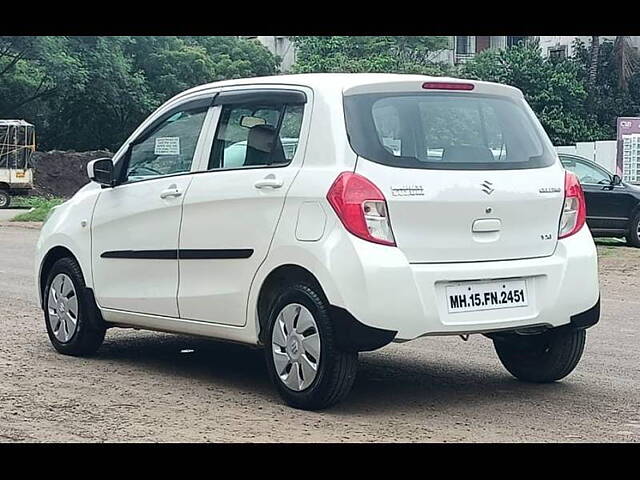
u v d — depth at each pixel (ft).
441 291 21.58
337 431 20.80
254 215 22.80
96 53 147.95
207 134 24.85
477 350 30.19
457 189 21.90
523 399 23.97
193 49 159.84
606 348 31.09
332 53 150.41
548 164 23.68
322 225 21.44
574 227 23.67
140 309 25.96
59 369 26.58
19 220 94.79
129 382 25.13
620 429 21.42
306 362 21.90
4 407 22.47
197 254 24.20
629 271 53.26
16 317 35.14
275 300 22.53
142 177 26.48
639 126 86.12
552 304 22.85
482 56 142.72
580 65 141.79
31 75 147.54
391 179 21.44
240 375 26.11
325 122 22.12
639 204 64.28
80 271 27.81
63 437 20.21
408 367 27.61
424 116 22.59
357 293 20.86
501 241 22.43
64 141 155.84
